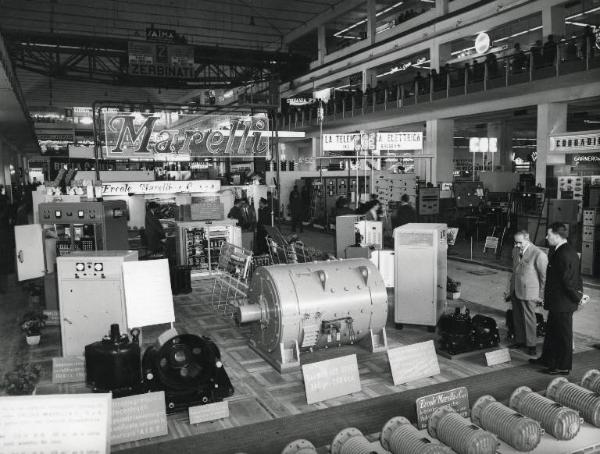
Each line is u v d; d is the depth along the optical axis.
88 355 5.22
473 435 4.19
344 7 30.17
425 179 24.61
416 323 7.62
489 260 13.59
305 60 28.38
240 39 36.97
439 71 23.69
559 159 18.11
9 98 15.00
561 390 5.11
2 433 3.87
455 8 23.52
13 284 11.27
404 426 4.37
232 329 7.98
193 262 12.09
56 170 23.91
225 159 26.95
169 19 31.70
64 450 3.89
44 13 28.97
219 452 4.40
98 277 6.53
